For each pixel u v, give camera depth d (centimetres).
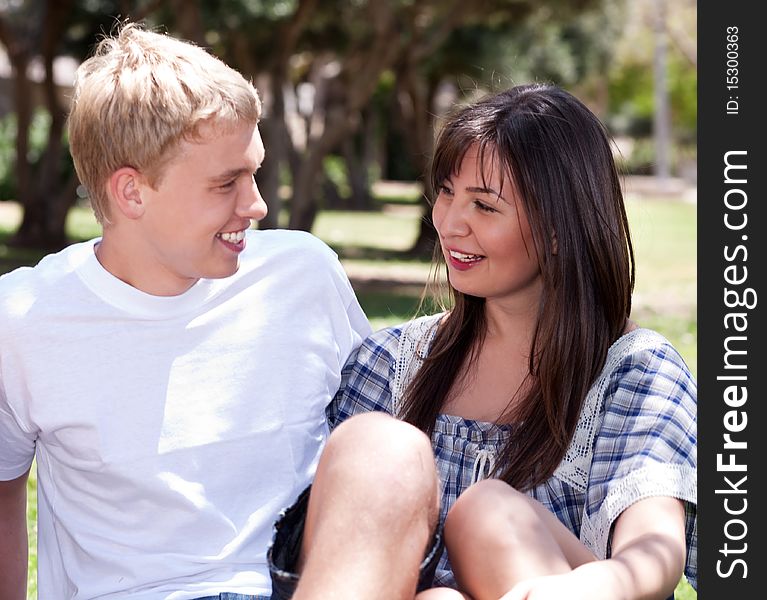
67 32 1930
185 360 236
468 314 263
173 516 230
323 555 179
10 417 238
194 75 225
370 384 270
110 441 229
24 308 230
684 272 1681
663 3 3806
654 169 5709
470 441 248
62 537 239
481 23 2016
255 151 232
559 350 239
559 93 250
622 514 217
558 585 186
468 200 245
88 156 230
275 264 251
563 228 239
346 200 3331
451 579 220
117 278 233
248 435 238
